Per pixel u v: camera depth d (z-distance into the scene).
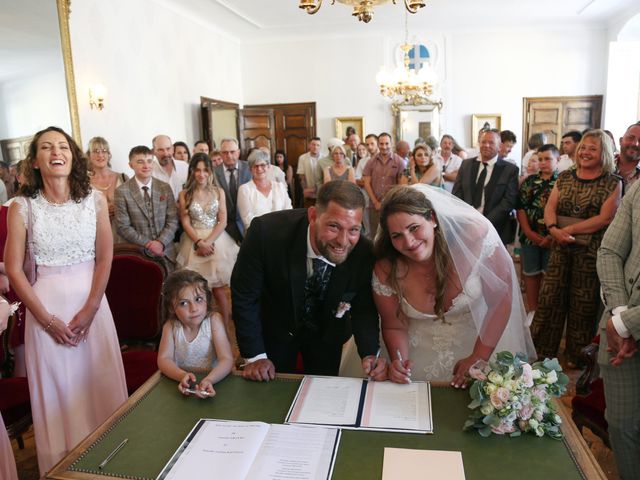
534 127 8.98
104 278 2.15
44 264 2.04
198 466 1.22
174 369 1.72
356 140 7.86
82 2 4.96
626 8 7.78
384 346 2.13
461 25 8.70
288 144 9.52
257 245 1.83
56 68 4.51
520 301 1.95
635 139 3.01
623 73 8.30
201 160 3.84
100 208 2.16
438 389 1.58
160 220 3.76
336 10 7.60
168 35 6.76
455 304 1.80
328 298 1.82
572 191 3.10
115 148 5.55
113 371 2.21
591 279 3.04
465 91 9.03
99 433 1.39
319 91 9.30
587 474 1.15
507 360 1.36
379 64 9.09
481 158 4.00
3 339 2.42
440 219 1.72
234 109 8.56
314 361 2.10
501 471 1.18
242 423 1.40
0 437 1.80
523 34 8.79
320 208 1.54
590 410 1.97
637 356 1.71
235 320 1.85
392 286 1.80
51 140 1.97
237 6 7.18
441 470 1.18
